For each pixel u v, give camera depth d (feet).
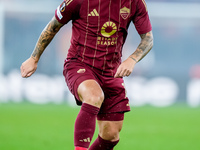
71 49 48.11
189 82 178.40
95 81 45.01
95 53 46.80
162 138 92.99
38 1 181.27
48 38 47.91
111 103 49.39
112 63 48.01
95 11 45.65
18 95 172.96
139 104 173.17
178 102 177.99
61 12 46.21
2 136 88.79
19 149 72.49
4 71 175.52
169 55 180.55
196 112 151.53
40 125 108.17
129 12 46.73
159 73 177.47
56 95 172.35
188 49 181.68
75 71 46.42
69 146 77.00
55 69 174.09
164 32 183.32
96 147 51.80
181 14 185.98
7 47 177.17
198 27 184.03
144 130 106.01
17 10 178.81
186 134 100.17
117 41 47.19
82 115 43.04
